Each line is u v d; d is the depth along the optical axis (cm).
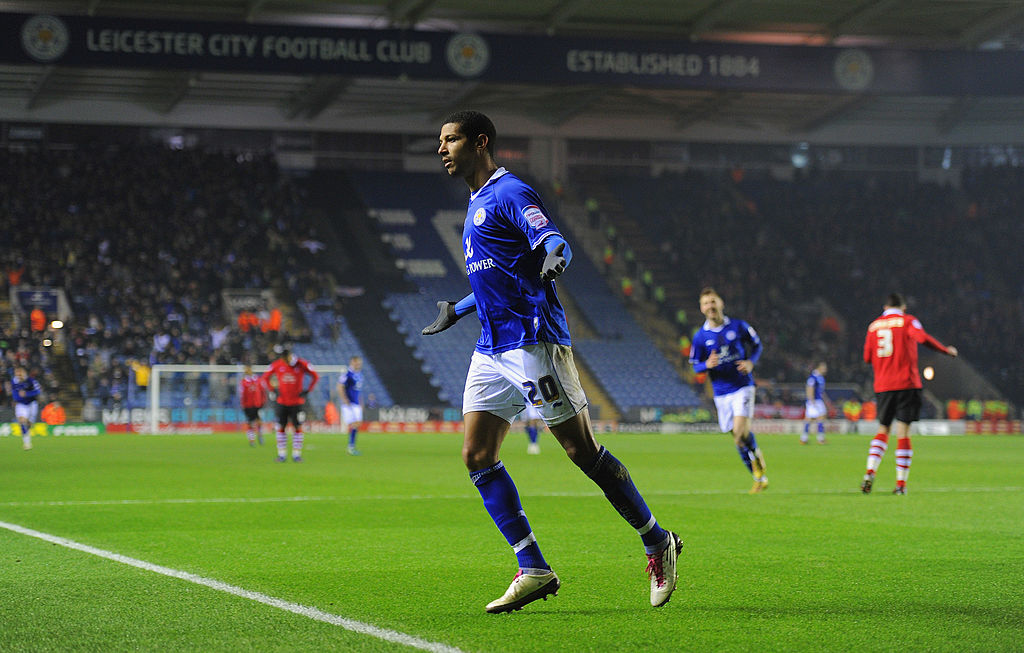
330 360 3762
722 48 3331
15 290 3612
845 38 3816
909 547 713
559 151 4609
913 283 4494
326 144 4491
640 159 4756
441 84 4069
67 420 3378
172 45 2955
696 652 404
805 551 692
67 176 4000
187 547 705
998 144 4788
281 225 4181
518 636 430
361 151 4534
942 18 3659
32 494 1135
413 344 3928
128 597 517
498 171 483
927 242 4644
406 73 3128
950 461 1919
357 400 2088
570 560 647
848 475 1505
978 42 3797
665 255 4544
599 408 3812
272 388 1820
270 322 3766
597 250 4544
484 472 486
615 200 4700
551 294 474
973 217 4719
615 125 4584
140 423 3434
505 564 631
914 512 953
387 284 4156
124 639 423
